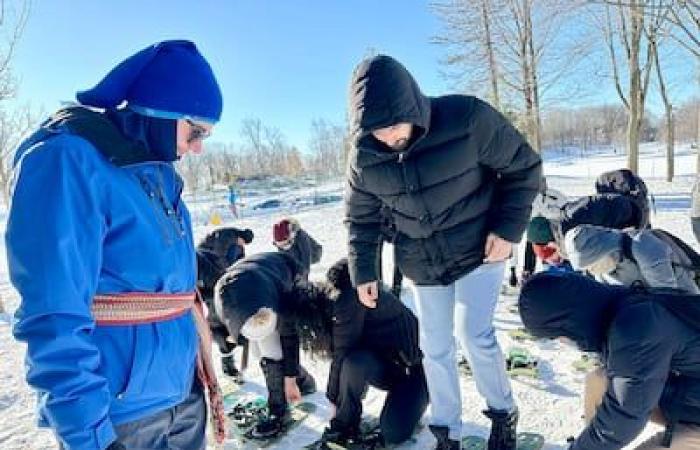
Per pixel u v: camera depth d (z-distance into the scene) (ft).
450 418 9.63
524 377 12.92
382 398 12.58
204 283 14.98
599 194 12.55
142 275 5.49
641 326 7.30
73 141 4.99
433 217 8.89
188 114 5.38
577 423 10.85
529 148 8.93
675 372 7.73
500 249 8.98
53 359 4.75
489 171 9.08
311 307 11.06
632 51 50.80
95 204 5.03
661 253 8.13
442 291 9.45
